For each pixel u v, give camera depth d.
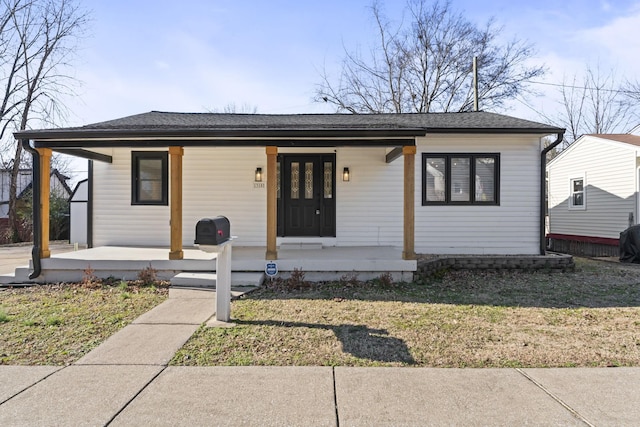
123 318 4.59
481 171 8.91
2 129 17.42
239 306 5.11
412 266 6.76
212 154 8.95
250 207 9.01
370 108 21.42
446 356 3.47
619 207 11.72
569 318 4.69
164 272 6.71
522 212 8.85
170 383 2.93
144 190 9.00
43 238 6.79
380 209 8.97
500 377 3.05
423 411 2.54
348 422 2.41
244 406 2.59
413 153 6.70
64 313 4.78
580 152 13.49
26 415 2.46
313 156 9.01
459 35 20.14
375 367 3.23
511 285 6.80
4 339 3.87
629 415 2.50
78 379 2.99
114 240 8.96
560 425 2.39
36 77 17.31
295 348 3.64
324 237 8.95
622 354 3.53
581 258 11.34
